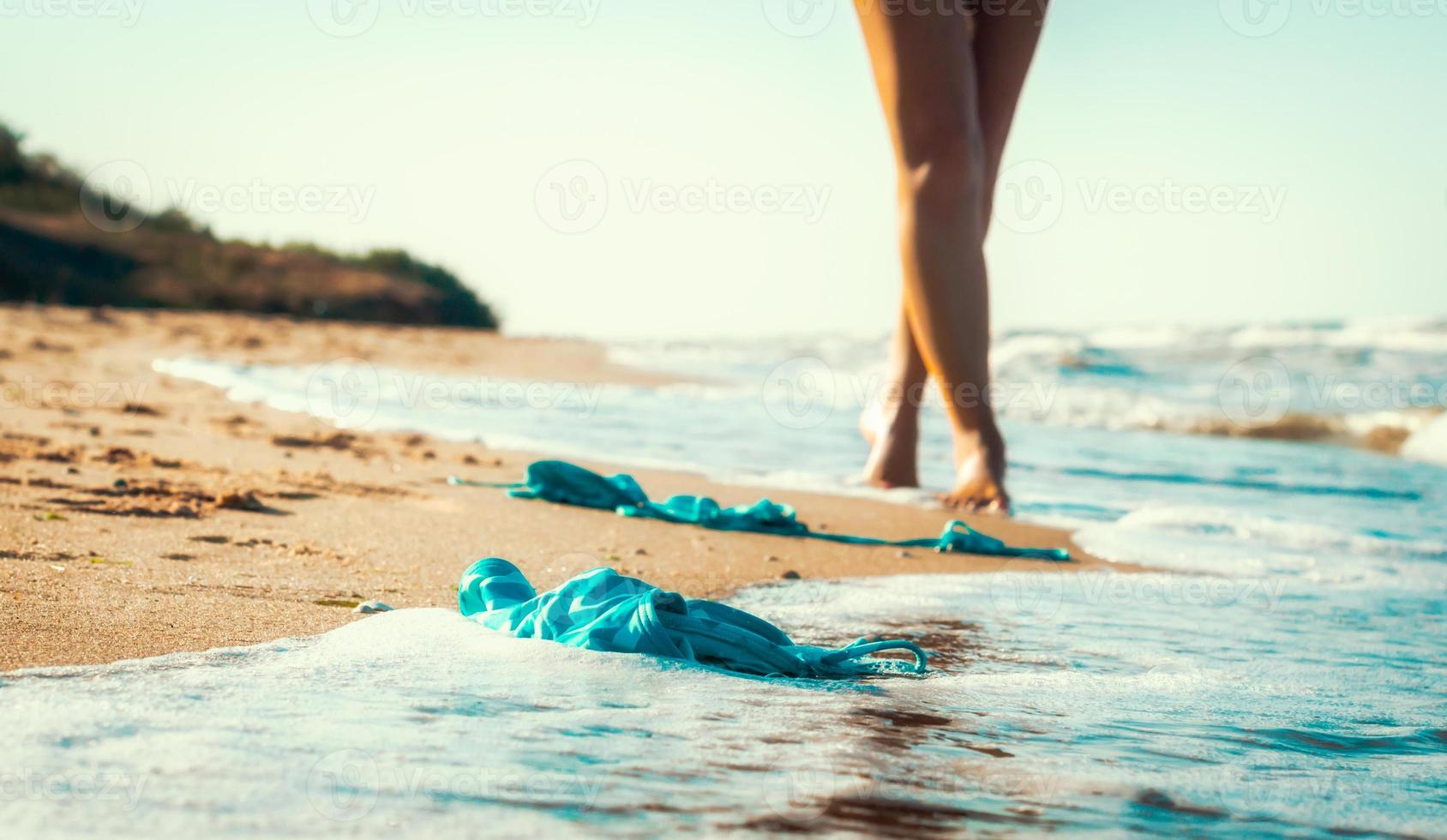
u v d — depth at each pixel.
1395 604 4.35
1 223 33.38
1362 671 3.21
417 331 31.19
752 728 2.24
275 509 5.00
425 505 5.50
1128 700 2.73
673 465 8.33
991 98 7.34
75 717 1.98
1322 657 3.38
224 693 2.21
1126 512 7.00
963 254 6.80
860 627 3.57
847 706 2.49
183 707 2.09
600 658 2.62
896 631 3.54
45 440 6.71
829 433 11.48
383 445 8.19
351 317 38.00
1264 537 6.04
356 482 6.15
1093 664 3.17
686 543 4.98
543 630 2.77
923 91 6.67
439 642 2.70
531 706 2.26
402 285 42.22
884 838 1.71
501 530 4.93
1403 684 3.06
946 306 6.83
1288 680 3.06
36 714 1.98
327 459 7.15
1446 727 2.63
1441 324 24.34
